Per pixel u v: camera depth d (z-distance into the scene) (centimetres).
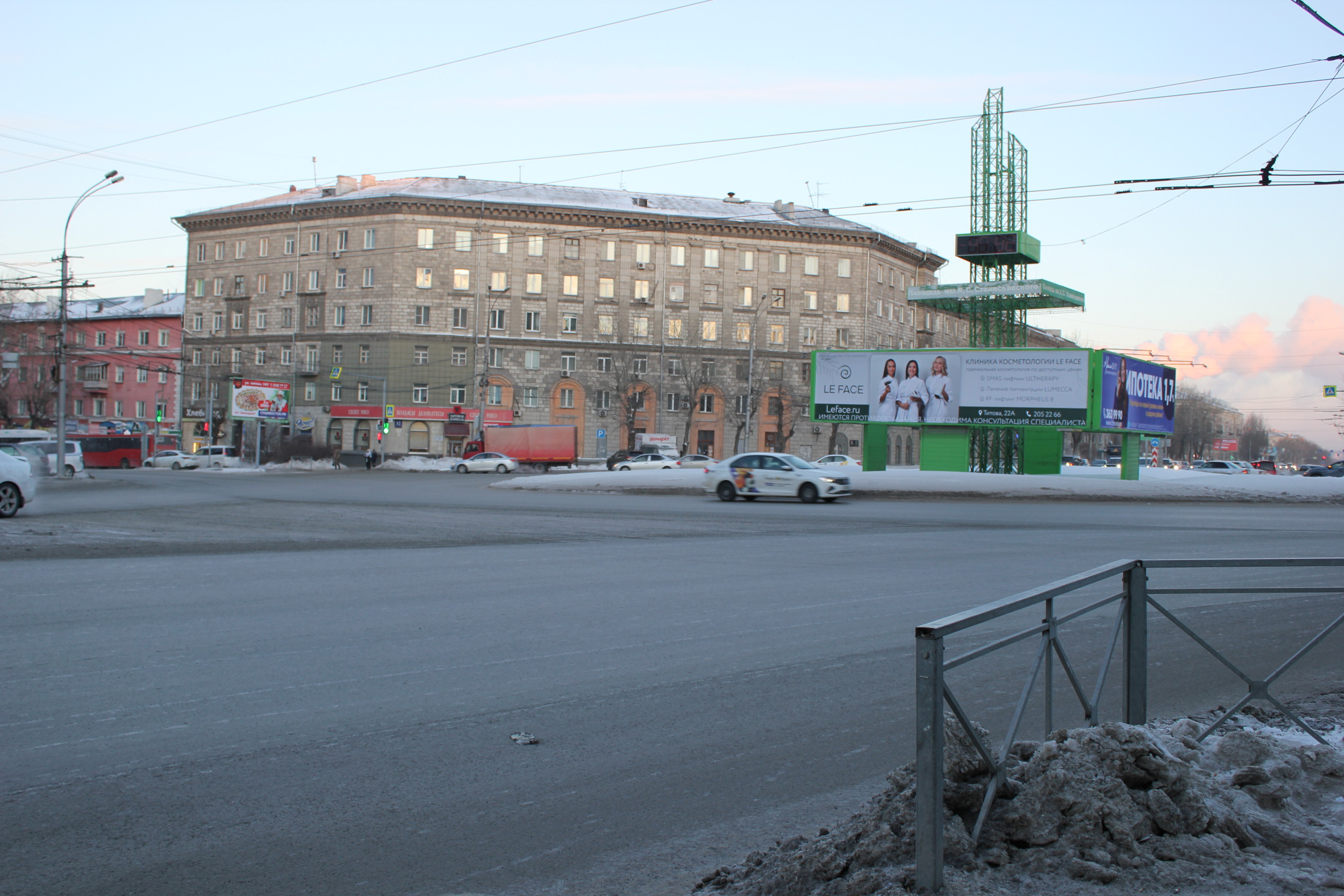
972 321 4944
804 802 464
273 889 370
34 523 1848
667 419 7412
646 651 777
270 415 6394
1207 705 622
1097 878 322
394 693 642
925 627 323
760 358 7469
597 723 584
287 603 983
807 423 7606
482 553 1466
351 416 7206
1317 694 643
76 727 559
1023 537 1795
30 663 711
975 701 636
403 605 978
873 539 1752
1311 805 395
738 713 609
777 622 903
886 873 332
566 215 7231
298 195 7900
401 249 7119
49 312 6725
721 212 7788
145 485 3925
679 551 1509
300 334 7412
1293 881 323
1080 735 368
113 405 8656
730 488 2958
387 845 411
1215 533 1922
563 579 1180
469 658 746
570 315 7300
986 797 348
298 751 526
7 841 407
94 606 952
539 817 443
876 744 554
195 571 1220
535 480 3703
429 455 7119
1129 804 346
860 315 7612
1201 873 326
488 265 7200
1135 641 483
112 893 363
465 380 7194
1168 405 4094
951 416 3753
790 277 7525
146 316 8444
